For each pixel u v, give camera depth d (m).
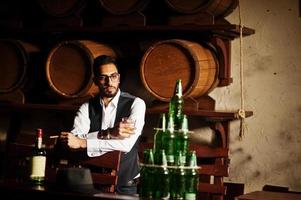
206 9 4.45
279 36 4.70
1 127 5.62
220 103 4.88
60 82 4.91
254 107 4.75
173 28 4.54
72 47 4.87
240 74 4.80
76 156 4.32
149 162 3.05
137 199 2.91
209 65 4.54
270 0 4.73
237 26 4.42
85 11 5.18
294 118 4.62
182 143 3.14
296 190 4.59
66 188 3.18
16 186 3.31
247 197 3.29
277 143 4.67
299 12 4.64
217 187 4.24
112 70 4.30
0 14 5.46
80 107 4.51
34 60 5.18
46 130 5.42
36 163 3.49
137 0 4.73
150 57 4.58
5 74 5.14
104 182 3.88
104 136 4.20
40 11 5.35
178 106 3.22
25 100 5.22
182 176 3.03
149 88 4.58
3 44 5.16
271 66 4.71
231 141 4.82
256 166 4.73
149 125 5.06
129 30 4.73
